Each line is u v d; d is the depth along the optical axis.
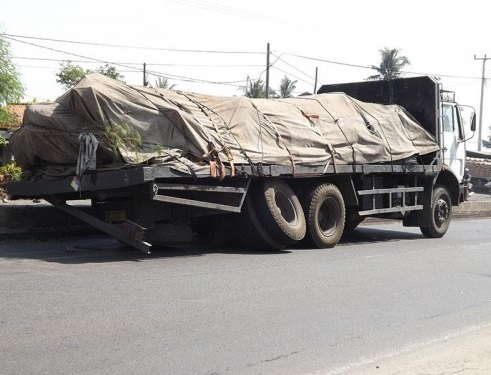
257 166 11.60
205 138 11.07
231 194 11.43
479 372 5.58
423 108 16.20
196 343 6.10
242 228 12.16
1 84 15.55
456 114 17.25
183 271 9.66
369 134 14.09
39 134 10.98
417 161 15.70
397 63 55.16
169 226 11.40
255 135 11.95
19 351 5.62
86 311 7.01
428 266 11.24
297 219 12.43
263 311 7.42
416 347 6.32
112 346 5.88
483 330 7.07
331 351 6.07
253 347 6.07
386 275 10.13
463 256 12.71
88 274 9.11
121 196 10.88
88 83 10.53
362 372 5.51
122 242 12.33
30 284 8.27
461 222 22.58
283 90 52.34
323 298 8.25
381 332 6.81
